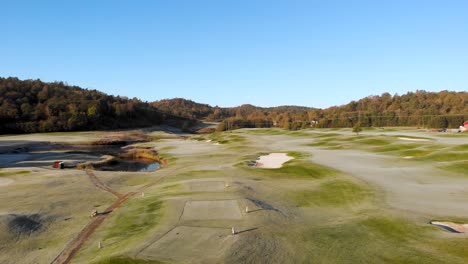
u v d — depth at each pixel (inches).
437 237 677.9
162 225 799.7
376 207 927.7
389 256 604.1
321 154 2190.0
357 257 604.1
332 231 744.3
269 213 884.6
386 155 2078.0
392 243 665.0
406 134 3821.4
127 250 644.1
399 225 756.0
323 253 622.2
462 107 7234.3
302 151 2439.7
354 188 1167.6
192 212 901.8
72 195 1206.9
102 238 781.3
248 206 943.0
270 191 1197.1
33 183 1407.5
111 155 2901.1
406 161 1764.3
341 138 3356.3
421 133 4087.1
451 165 1488.7
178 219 843.4
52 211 1008.2
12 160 2412.6
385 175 1379.2
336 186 1222.3
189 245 661.9
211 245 657.6
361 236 709.3
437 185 1192.8
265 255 610.9
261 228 758.5
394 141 2738.7
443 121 5920.3
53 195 1202.6
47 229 868.0
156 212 940.6
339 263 580.7
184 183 1328.7
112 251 665.6
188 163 2106.3
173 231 751.7
